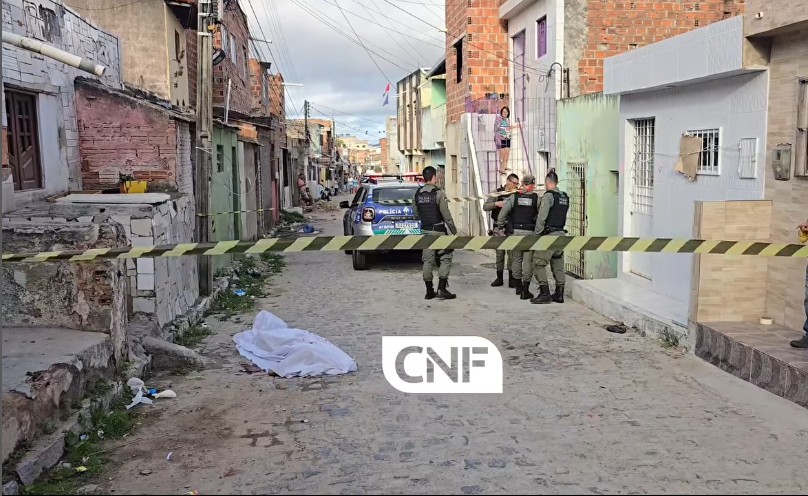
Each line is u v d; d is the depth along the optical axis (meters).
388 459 4.82
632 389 6.26
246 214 16.61
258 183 19.12
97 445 5.04
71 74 9.96
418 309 9.86
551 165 14.09
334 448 5.02
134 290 7.75
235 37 20.61
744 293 7.18
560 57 13.77
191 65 17.52
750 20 6.73
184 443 5.12
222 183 13.29
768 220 6.98
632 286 9.79
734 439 5.10
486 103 17.97
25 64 8.16
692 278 7.25
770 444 5.00
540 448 4.98
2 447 4.18
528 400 6.00
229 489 4.38
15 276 6.03
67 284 6.05
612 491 4.30
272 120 22.55
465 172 17.81
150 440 5.18
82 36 10.38
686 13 13.31
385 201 14.11
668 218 8.79
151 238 7.68
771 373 6.09
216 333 8.62
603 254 10.93
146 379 6.66
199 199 10.27
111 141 10.41
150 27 14.70
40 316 6.10
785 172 6.64
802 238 6.31
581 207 11.99
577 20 13.28
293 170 34.84
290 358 6.94
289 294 11.28
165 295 8.20
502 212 10.62
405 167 42.28
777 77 6.80
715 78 7.60
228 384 6.55
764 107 6.96
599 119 10.98
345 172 88.50
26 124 8.46
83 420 5.11
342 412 5.76
